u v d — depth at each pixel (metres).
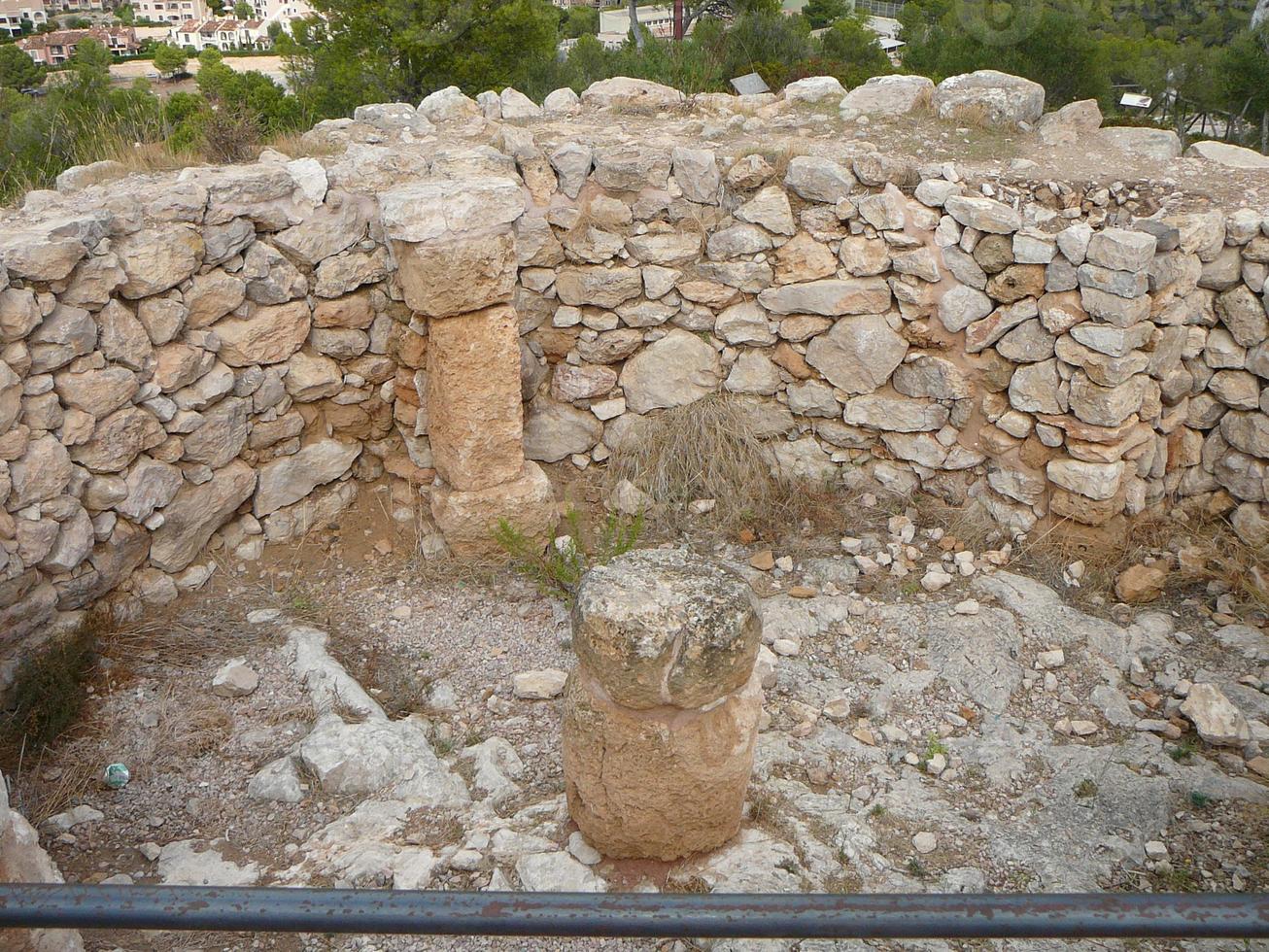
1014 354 4.92
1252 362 4.88
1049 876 3.28
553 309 5.23
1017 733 4.00
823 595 4.82
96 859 3.27
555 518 5.02
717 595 2.83
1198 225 4.68
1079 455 4.84
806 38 11.06
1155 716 4.12
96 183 4.77
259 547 4.92
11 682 3.94
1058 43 10.16
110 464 4.17
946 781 3.77
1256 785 3.64
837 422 5.44
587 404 5.43
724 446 5.33
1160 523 5.17
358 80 11.71
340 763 3.59
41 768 3.65
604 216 5.06
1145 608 4.74
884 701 4.16
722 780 2.99
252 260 4.51
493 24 11.72
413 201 4.22
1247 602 4.70
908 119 5.89
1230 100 9.73
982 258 4.85
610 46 13.73
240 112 5.39
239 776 3.67
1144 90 10.26
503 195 4.36
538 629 4.57
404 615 4.64
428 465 5.18
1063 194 4.98
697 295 5.21
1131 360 4.62
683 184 5.06
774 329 5.28
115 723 3.88
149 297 4.23
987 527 5.20
